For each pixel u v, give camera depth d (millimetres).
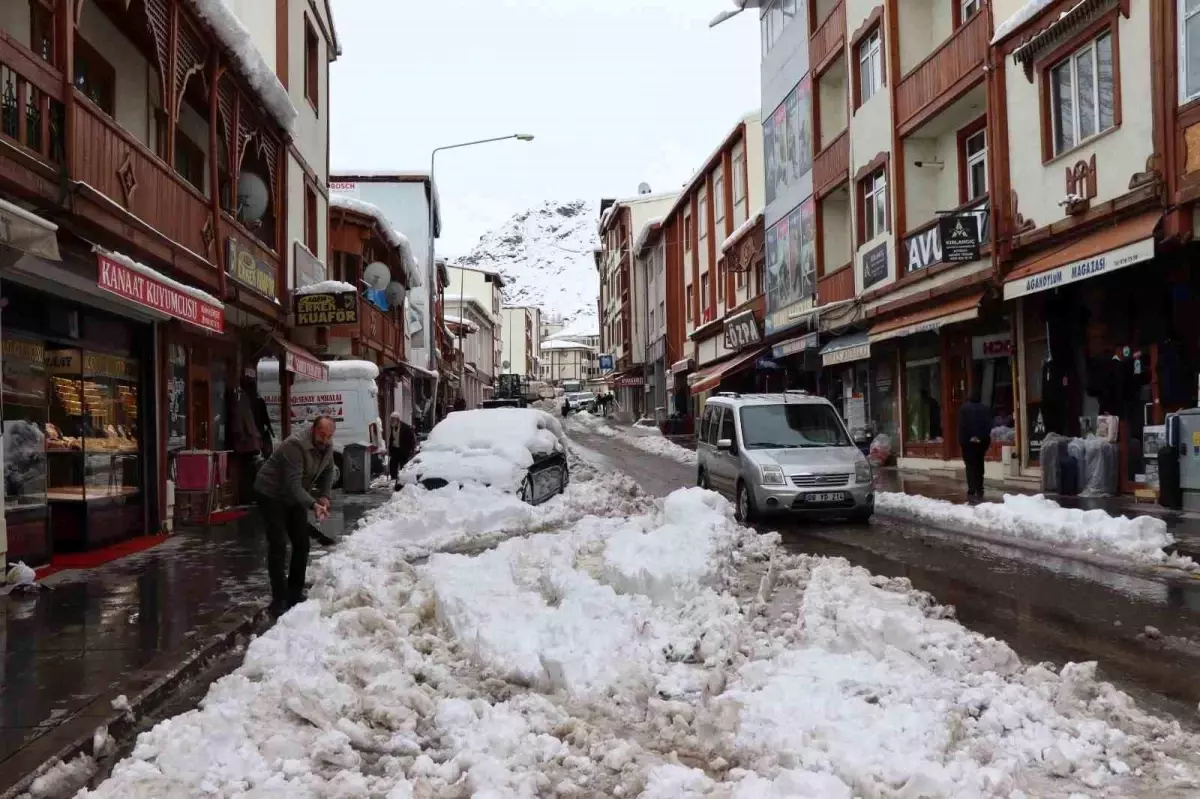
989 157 17406
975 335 20031
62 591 8914
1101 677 5832
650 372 63250
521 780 4137
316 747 4543
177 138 15719
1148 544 10203
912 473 21672
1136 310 14547
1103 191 14203
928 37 21688
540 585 8500
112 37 13352
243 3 19906
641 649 6227
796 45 28969
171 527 13633
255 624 7828
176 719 4902
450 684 5742
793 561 9555
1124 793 4102
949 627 6180
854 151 24172
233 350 17672
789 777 3889
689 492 11031
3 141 7984
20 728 4973
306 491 8539
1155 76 12891
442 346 55406
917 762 4129
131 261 9562
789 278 29984
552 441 16953
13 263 8352
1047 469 15508
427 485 15297
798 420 15094
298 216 21469
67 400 11344
